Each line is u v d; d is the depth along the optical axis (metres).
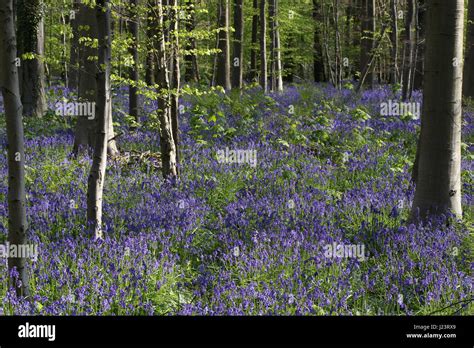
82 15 12.48
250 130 14.70
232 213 8.51
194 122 14.70
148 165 11.17
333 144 13.65
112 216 8.25
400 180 10.91
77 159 12.03
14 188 5.43
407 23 19.31
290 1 29.38
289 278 6.24
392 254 7.18
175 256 6.83
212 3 24.22
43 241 7.32
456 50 7.95
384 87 26.97
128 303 5.59
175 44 9.52
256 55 32.12
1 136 14.29
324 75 35.38
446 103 8.02
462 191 10.20
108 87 7.16
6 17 5.14
